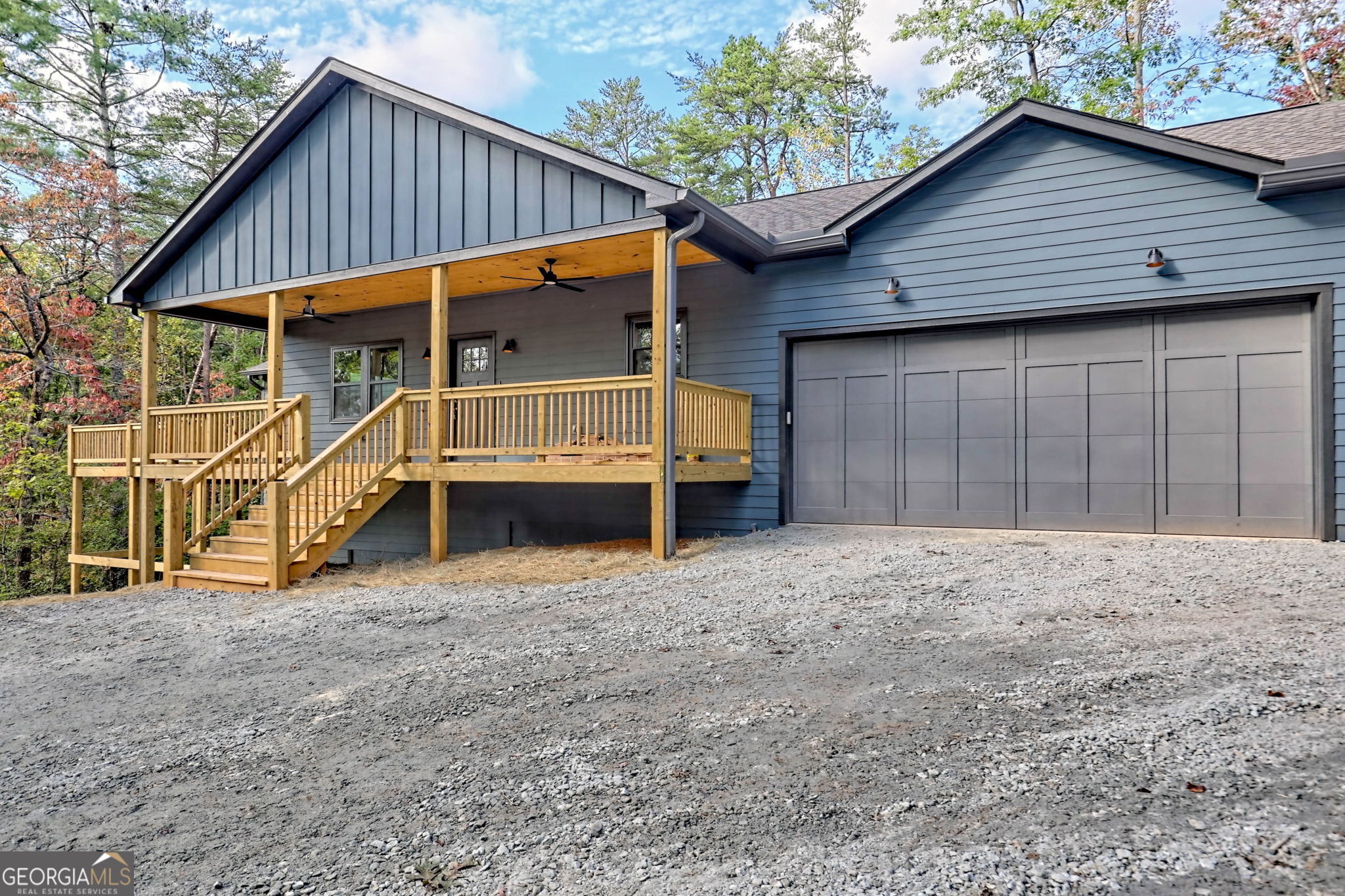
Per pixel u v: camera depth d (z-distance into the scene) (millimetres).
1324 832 2098
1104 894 1913
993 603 4984
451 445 8594
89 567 16906
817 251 8688
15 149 15977
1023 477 7977
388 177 9273
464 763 3020
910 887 2012
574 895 2102
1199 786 2402
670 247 7488
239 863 2371
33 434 16641
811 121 29641
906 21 23688
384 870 2287
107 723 3750
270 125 9891
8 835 2643
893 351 8656
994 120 7820
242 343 24188
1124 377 7551
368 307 12023
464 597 6324
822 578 6070
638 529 9977
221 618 6051
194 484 8062
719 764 2846
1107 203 7520
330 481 9242
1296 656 3582
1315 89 19594
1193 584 5168
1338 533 6617
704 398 8172
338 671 4418
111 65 18625
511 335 10984
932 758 2764
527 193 8312
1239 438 7074
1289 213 6805
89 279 19156
